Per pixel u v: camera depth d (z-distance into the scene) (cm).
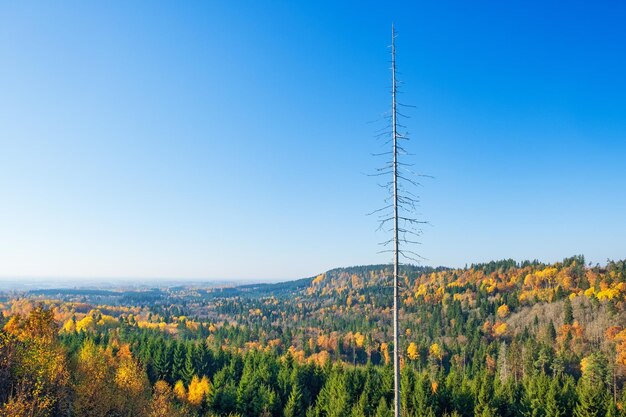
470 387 8675
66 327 18600
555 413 7462
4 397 3766
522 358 13162
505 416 8094
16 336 4672
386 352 17712
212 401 8200
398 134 1586
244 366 10050
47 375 4262
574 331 16125
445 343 18750
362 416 7044
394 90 1599
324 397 8456
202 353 10544
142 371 7319
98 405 4709
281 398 8888
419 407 7888
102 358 6044
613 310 16350
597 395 7212
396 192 1598
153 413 5462
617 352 12938
